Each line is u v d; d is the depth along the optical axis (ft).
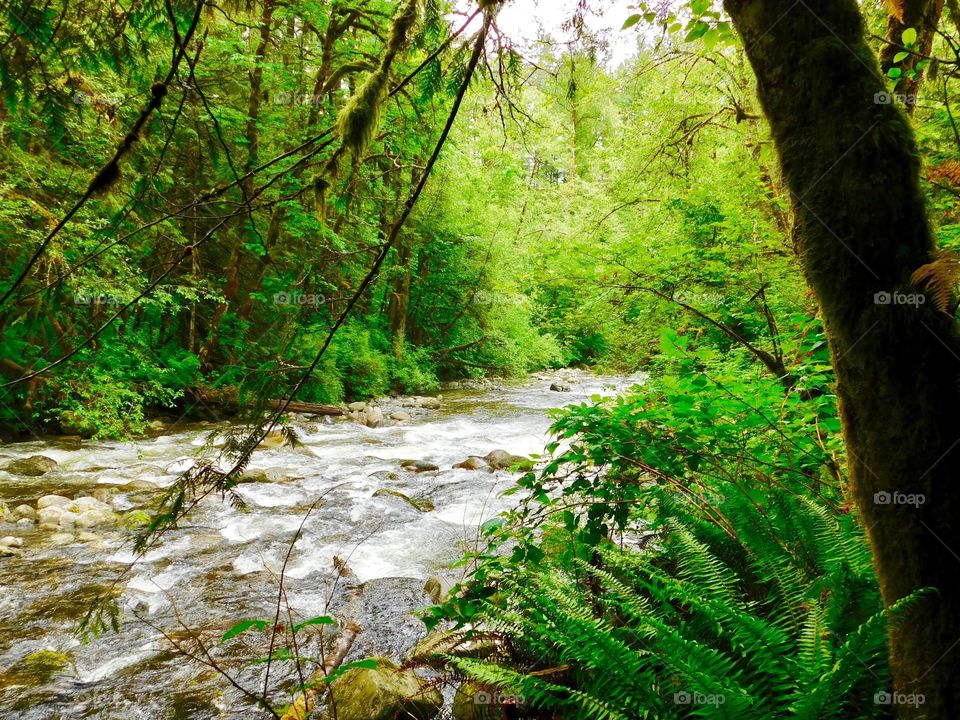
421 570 17.07
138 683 11.40
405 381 57.93
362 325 57.36
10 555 17.22
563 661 7.33
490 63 5.93
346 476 27.43
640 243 15.14
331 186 5.60
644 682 6.37
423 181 4.77
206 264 40.50
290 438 4.89
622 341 23.59
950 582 4.06
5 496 22.45
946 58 12.75
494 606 8.25
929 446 4.12
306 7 32.24
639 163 25.63
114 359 33.40
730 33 7.86
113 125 6.73
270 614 14.21
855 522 7.73
